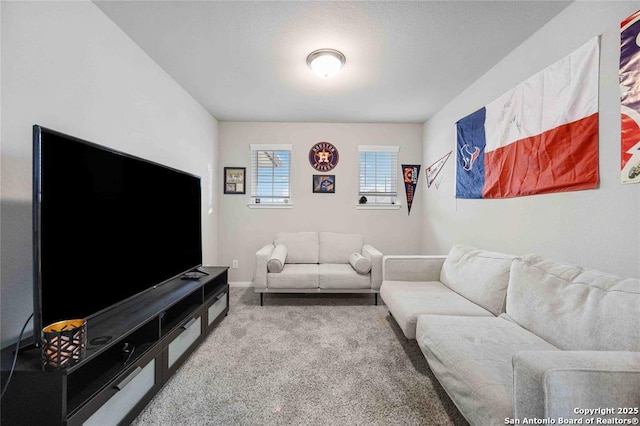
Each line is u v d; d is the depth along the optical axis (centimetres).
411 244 386
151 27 181
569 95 161
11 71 120
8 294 119
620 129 136
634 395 78
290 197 379
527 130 192
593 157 148
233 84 263
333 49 205
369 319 258
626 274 134
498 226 227
